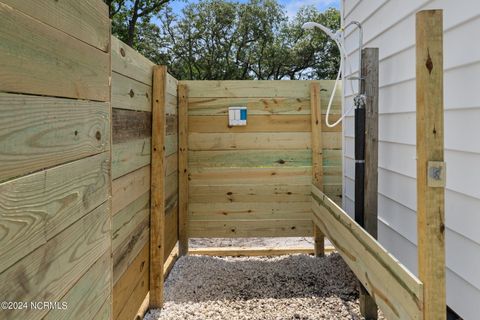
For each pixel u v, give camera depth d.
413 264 2.10
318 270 3.24
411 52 2.06
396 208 2.33
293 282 3.00
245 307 2.57
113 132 1.65
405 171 2.18
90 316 1.07
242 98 3.53
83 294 1.02
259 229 3.61
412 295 1.30
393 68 2.30
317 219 3.20
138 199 2.12
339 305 2.58
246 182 3.58
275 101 3.53
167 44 16.11
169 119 3.12
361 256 1.87
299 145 3.56
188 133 3.55
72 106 0.95
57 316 0.86
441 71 1.28
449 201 1.75
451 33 1.69
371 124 2.36
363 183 2.40
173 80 3.27
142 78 2.14
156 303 2.52
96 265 1.12
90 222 1.07
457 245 1.69
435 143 1.28
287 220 3.60
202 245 4.17
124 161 1.83
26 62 0.73
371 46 2.68
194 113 3.54
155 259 2.47
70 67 0.94
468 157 1.59
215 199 3.60
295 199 3.59
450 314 1.80
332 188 3.57
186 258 3.57
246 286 2.94
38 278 0.77
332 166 3.57
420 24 1.30
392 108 2.34
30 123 0.75
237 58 16.39
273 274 3.18
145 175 2.27
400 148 2.24
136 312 2.12
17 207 0.70
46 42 0.81
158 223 2.44
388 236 2.46
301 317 2.41
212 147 3.56
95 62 1.12
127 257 1.90
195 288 2.90
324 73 16.12
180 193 3.56
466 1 1.56
